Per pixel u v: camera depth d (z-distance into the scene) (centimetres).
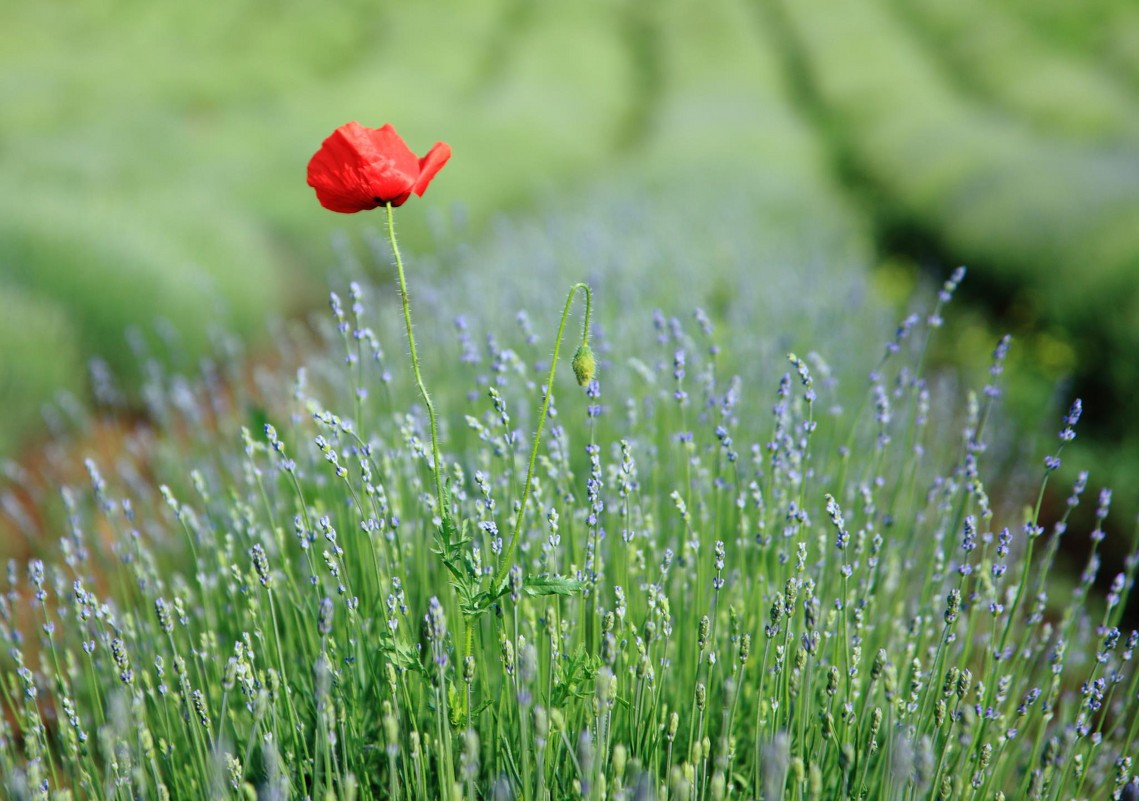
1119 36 2198
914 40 2533
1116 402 576
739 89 2098
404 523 243
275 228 997
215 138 1384
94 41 2438
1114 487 469
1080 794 223
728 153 1352
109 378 612
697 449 278
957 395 556
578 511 233
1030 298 770
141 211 849
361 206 173
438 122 1499
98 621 212
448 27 2616
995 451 445
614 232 752
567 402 389
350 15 2728
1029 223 876
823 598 231
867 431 379
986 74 2117
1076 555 445
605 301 503
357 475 277
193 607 252
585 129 1714
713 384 271
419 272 493
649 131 1794
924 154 1346
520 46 2508
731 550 251
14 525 409
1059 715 258
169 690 193
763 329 510
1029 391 592
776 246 805
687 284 568
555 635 177
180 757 205
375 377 385
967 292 867
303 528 192
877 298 670
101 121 1431
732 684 168
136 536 228
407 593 216
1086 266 737
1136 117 1565
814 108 2030
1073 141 1358
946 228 1002
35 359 544
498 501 246
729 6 2841
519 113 1605
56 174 1070
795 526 214
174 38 2528
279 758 157
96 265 654
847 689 183
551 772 172
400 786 195
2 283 634
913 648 211
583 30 2689
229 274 775
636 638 173
